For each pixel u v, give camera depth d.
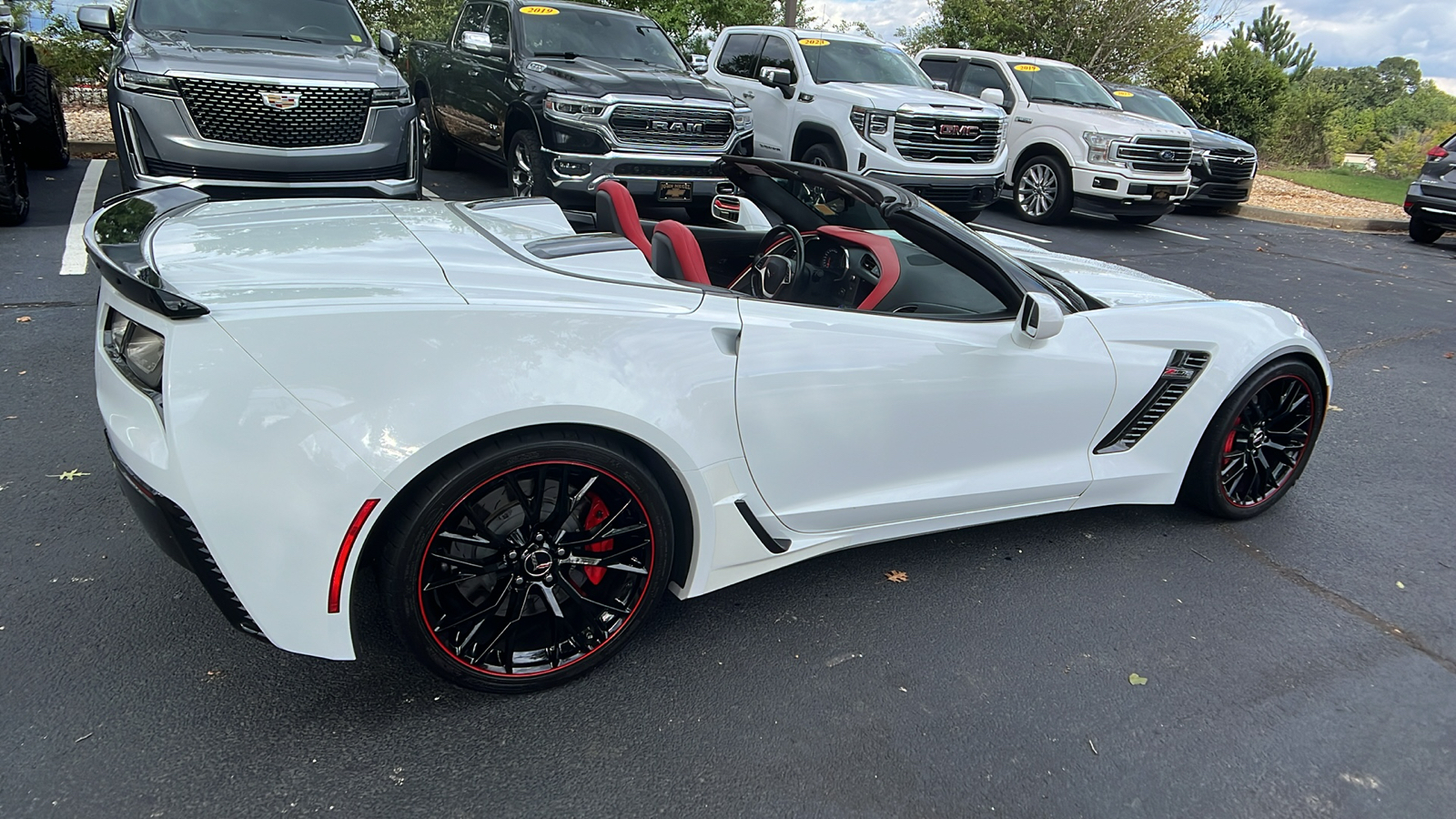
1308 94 25.97
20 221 6.75
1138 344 3.15
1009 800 2.12
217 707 2.20
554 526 2.23
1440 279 9.51
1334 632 2.91
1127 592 3.05
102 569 2.70
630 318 2.23
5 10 7.94
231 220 2.57
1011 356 2.84
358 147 6.09
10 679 2.23
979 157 9.43
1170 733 2.39
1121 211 10.74
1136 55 19.33
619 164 6.98
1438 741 2.43
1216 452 3.42
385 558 2.03
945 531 3.11
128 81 5.56
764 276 3.19
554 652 2.35
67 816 1.86
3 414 3.65
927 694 2.46
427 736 2.17
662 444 2.25
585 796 2.03
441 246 2.41
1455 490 4.06
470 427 1.98
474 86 8.43
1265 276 8.88
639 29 8.61
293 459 1.89
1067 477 3.12
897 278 2.85
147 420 1.97
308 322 1.92
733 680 2.46
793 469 2.55
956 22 20.47
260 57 5.93
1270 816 2.13
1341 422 4.85
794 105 9.82
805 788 2.11
